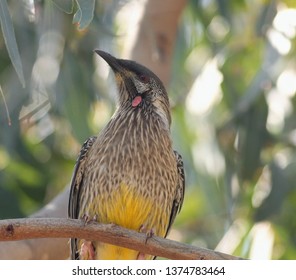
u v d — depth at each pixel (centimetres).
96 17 1159
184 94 1440
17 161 1327
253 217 1297
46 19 1233
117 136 965
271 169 1316
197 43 1462
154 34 1232
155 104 1013
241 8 1425
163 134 980
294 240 1323
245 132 1345
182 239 1506
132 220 955
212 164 1378
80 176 984
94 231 832
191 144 1412
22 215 1309
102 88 1345
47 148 1365
